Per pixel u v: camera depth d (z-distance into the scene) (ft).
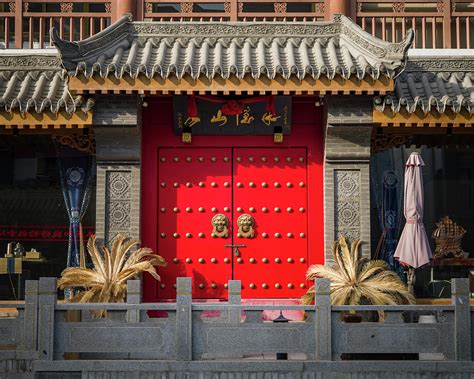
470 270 52.54
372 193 53.26
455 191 53.31
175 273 51.47
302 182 52.19
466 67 53.31
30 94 50.24
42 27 57.21
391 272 45.60
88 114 47.88
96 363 36.58
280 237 51.85
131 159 50.16
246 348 37.24
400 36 60.18
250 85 46.44
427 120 48.21
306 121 52.54
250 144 52.37
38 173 53.42
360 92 46.70
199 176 52.26
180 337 37.01
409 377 36.81
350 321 41.73
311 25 52.70
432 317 46.42
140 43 52.24
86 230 52.90
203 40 52.60
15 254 52.54
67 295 51.75
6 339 37.65
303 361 36.73
